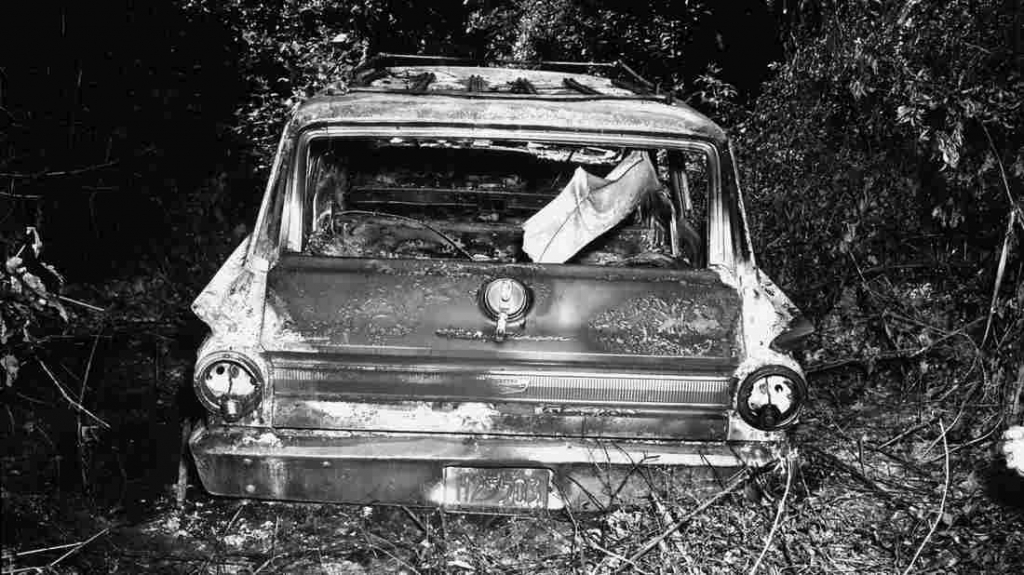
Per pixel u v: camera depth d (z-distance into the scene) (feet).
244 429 10.69
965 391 16.34
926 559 11.57
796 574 10.98
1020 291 14.85
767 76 35.19
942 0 16.44
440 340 10.55
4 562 10.66
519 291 10.55
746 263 11.19
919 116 15.53
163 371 17.21
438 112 11.39
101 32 22.79
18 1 20.54
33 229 11.80
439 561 11.02
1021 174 14.82
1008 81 15.06
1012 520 12.54
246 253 11.48
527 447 10.67
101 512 12.14
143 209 21.98
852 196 18.34
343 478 10.67
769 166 19.86
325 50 31.09
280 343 10.55
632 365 10.61
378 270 10.78
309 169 11.98
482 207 16.12
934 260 17.87
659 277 10.90
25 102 19.98
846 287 18.79
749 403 10.72
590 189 12.67
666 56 39.14
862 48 17.13
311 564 11.12
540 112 11.44
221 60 29.09
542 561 11.06
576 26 40.93
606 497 10.87
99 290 19.89
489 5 43.98
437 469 10.68
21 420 14.69
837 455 14.73
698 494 10.89
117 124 21.97
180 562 11.05
